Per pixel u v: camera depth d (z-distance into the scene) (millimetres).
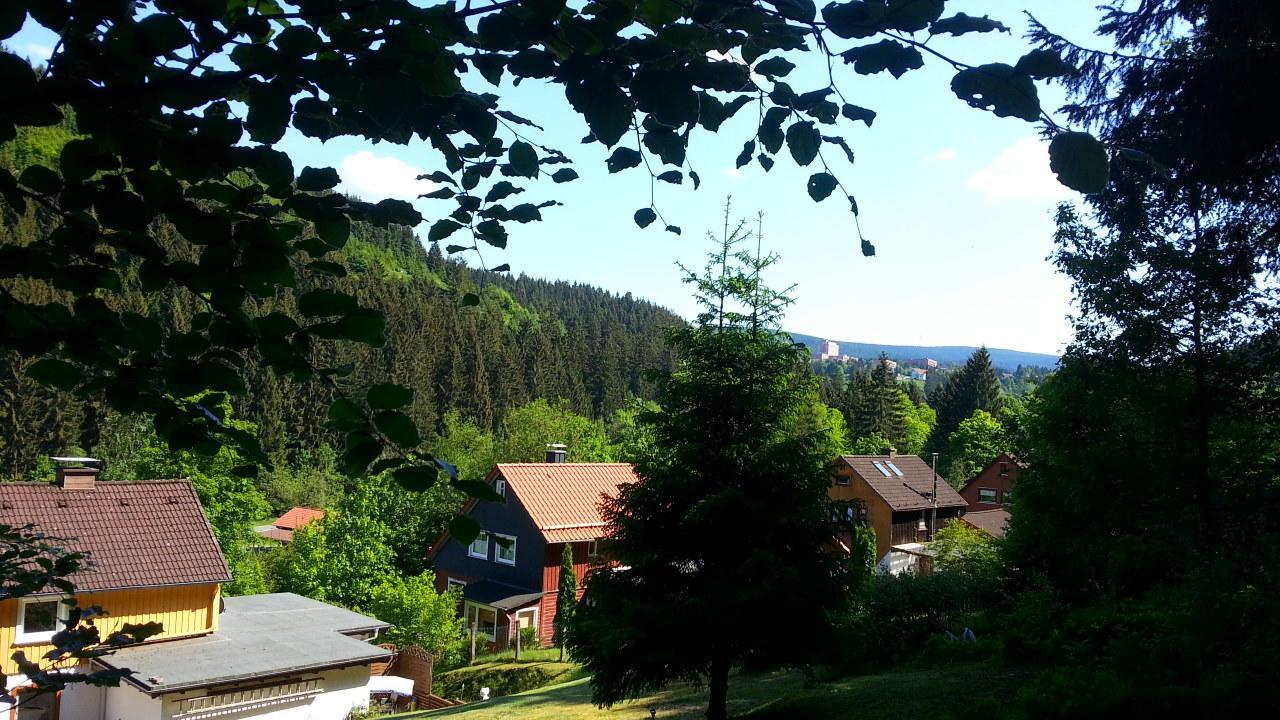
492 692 19312
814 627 9297
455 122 1634
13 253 1357
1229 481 6828
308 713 15203
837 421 53500
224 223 1335
